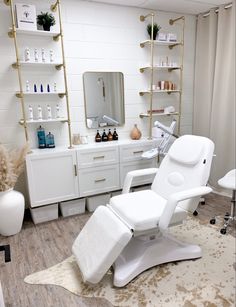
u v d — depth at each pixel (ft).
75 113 9.44
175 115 11.50
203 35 10.84
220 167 10.51
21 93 7.84
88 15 9.05
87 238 5.79
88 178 8.73
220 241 6.98
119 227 5.23
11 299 5.11
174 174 6.59
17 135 8.66
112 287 5.38
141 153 9.60
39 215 8.32
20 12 7.47
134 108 10.53
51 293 5.26
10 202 7.30
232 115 9.91
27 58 7.96
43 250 6.81
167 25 10.59
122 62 9.95
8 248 4.53
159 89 10.46
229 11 9.59
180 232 7.49
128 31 9.84
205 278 5.56
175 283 5.43
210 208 9.14
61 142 9.39
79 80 9.30
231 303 4.86
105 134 9.89
